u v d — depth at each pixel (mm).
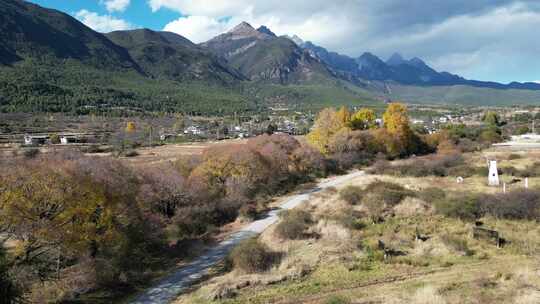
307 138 79188
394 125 79562
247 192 41500
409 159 69375
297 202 41812
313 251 24766
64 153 38406
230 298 18984
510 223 29578
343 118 84000
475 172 52594
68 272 21719
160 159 74750
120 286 21234
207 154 46312
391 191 37375
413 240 26531
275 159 53000
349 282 20000
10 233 21312
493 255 22875
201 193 36469
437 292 17438
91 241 23281
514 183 44531
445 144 82438
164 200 33906
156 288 21188
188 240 29250
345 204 37250
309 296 18750
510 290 17203
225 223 34875
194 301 18891
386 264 22312
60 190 22109
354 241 25984
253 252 23266
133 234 25953
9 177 21516
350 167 68312
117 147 95562
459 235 27031
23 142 98000
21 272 19156
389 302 16859
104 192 24344
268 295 19109
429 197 36188
